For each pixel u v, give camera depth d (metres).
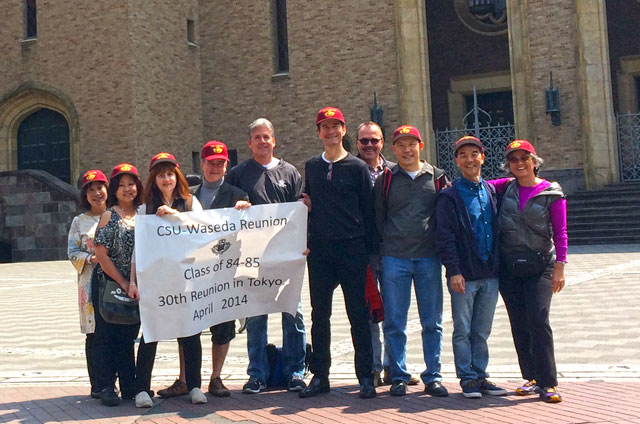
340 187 6.89
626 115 24.59
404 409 6.35
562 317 10.48
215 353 7.23
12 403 7.16
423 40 25.97
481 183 6.79
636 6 27.55
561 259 6.46
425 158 25.73
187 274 6.87
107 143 26.28
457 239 6.68
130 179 7.05
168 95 27.33
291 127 27.83
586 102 23.75
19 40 27.95
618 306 11.09
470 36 28.92
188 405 6.86
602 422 5.66
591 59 23.81
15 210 26.06
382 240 7.03
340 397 6.89
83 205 7.45
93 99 26.55
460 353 6.66
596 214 22.53
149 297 6.74
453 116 29.08
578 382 6.99
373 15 26.64
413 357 8.48
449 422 5.88
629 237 21.20
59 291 17.16
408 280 6.89
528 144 6.60
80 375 8.38
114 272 6.80
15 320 12.86
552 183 6.60
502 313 11.17
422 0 26.09
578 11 23.84
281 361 7.50
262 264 7.13
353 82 26.92
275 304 7.23
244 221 7.06
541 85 24.50
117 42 26.16
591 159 23.67
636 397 6.32
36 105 28.11
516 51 24.75
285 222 7.15
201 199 7.38
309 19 27.58
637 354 8.05
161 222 6.82
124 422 6.36
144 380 6.92
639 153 24.56
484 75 28.62
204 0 29.02
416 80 25.86
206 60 28.97
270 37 28.19
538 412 6.03
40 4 27.59
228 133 28.62
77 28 26.88
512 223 6.56
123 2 26.08
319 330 7.04
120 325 7.03
